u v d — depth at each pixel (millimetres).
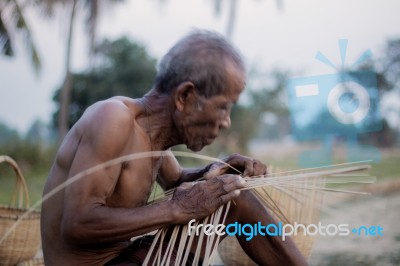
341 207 5004
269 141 20328
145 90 16719
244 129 16672
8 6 10133
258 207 1668
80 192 1375
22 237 2391
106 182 1398
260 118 17562
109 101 1485
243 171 1757
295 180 1721
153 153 1538
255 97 17422
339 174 1624
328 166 1752
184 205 1463
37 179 11453
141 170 1515
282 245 1668
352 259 3326
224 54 1466
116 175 1427
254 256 1705
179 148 13602
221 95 1461
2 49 10469
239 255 2154
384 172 9219
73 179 1354
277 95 17281
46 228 1536
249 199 1663
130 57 16719
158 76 1556
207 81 1445
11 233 2357
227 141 16266
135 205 1536
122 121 1439
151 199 1959
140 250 1558
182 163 14023
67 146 1488
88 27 12242
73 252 1509
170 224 1475
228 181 1493
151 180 1588
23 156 12898
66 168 1483
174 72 1489
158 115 1541
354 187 6566
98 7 12086
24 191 2717
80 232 1378
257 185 1604
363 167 1601
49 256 1547
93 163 1393
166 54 1541
